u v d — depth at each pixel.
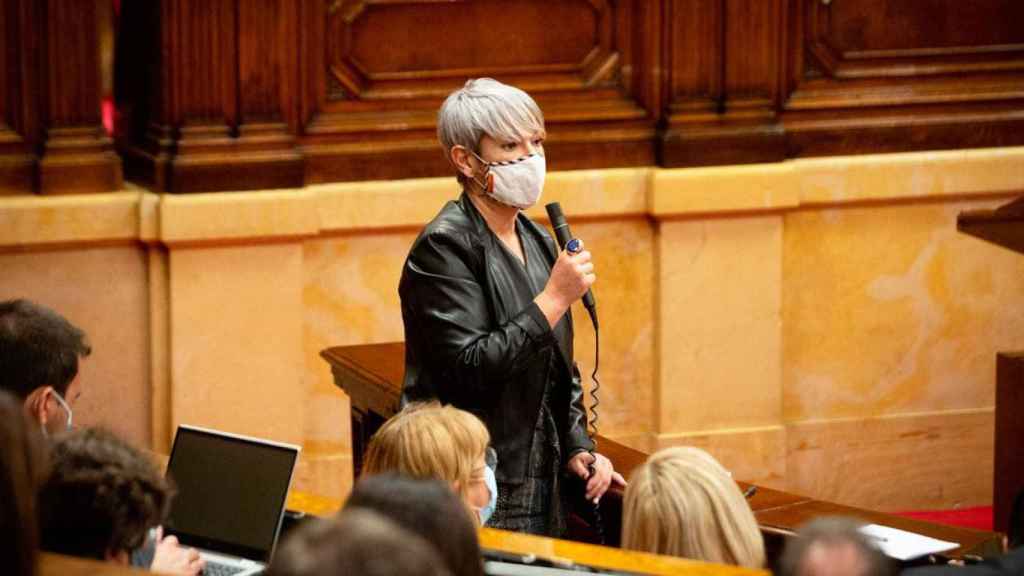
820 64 22.12
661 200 21.45
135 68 21.36
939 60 22.44
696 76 21.62
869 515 13.18
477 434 11.26
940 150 22.47
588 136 21.62
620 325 21.98
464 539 7.32
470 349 12.35
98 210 20.19
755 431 22.22
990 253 22.66
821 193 22.00
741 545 10.19
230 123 20.47
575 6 21.50
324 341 21.23
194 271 20.53
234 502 11.18
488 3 21.27
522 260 12.97
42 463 7.58
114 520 9.16
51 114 20.19
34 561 6.72
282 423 21.05
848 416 22.69
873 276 22.48
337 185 20.98
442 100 21.30
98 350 20.58
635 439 22.22
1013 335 22.89
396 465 11.13
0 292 20.22
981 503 22.88
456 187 21.16
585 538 14.10
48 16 20.05
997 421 17.38
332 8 20.81
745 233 21.91
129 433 20.77
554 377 12.98
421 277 12.60
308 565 5.40
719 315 22.00
